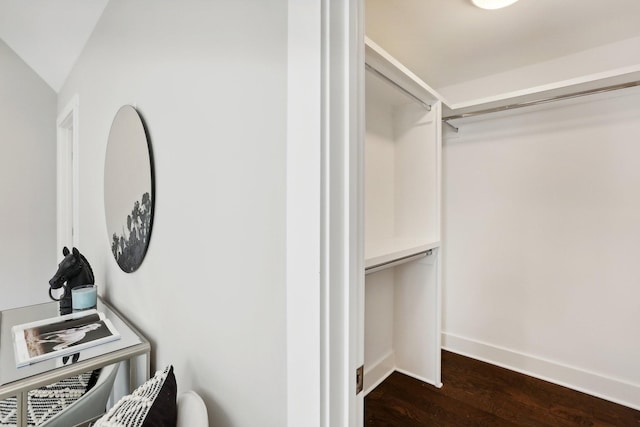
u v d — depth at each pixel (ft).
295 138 2.02
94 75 5.88
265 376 2.33
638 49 5.70
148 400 2.48
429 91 5.60
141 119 4.03
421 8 4.89
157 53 3.68
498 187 7.23
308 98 1.94
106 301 5.38
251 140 2.41
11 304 8.50
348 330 2.06
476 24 5.32
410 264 6.73
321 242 1.92
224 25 2.67
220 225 2.76
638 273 5.77
